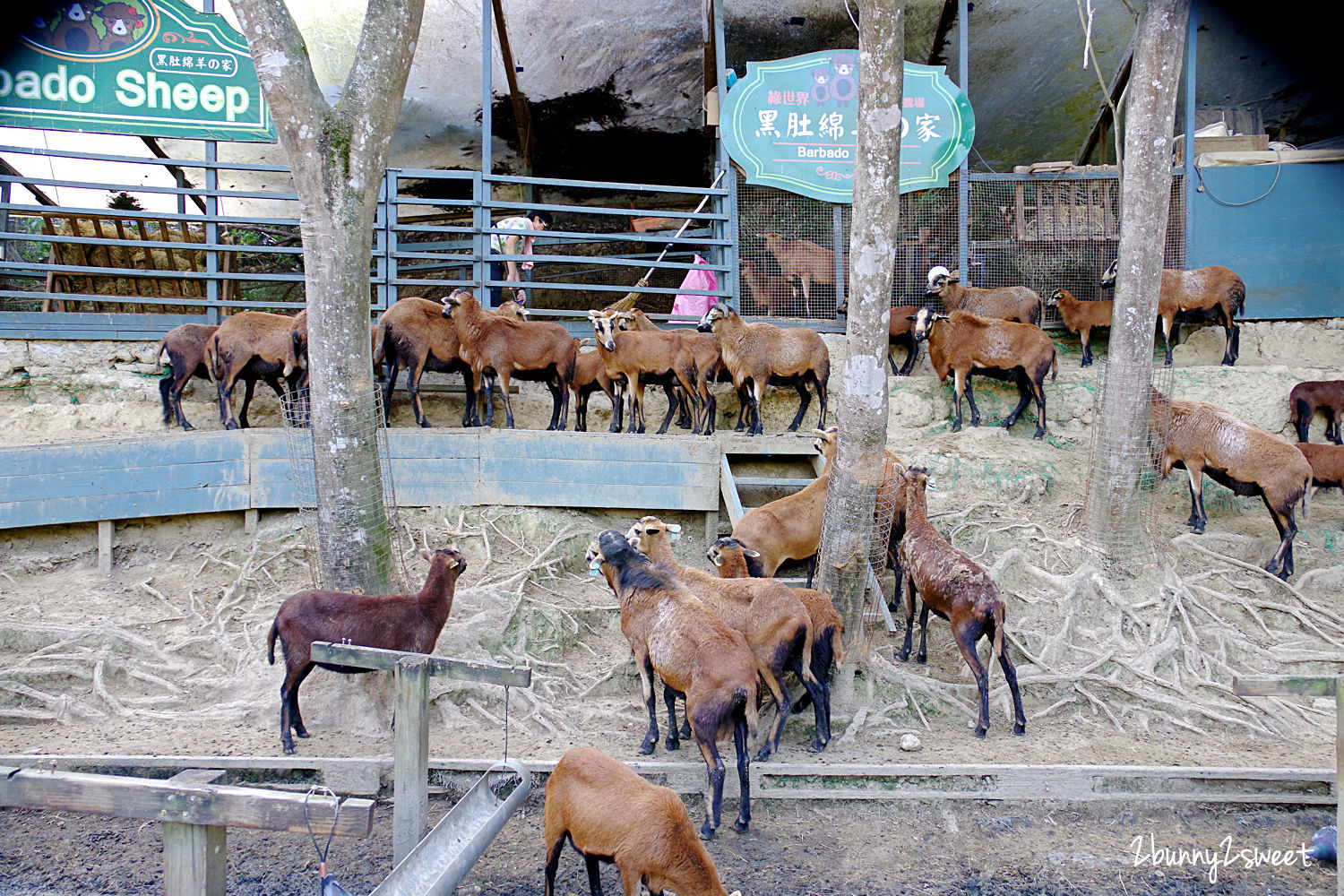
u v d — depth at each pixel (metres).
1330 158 10.01
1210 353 10.18
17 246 10.97
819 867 4.63
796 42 12.73
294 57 5.62
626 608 5.44
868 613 6.32
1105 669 6.55
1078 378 9.64
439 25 10.95
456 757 5.27
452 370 8.57
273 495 7.55
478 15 10.75
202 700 5.84
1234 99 13.02
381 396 7.45
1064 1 11.27
